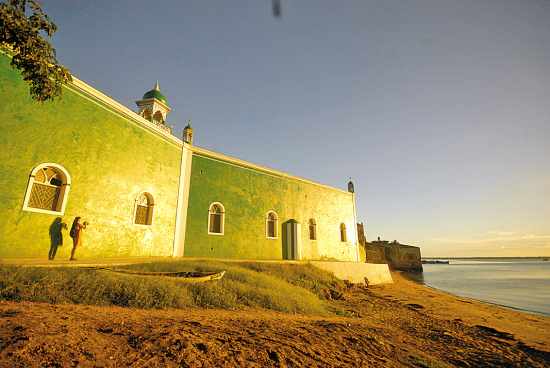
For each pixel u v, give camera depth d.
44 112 11.07
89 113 12.58
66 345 3.97
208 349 4.60
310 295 13.12
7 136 10.04
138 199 14.59
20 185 10.23
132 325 5.18
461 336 10.48
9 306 5.38
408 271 54.19
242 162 20.88
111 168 13.29
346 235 29.33
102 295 7.00
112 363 3.79
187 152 17.92
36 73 7.38
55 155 11.27
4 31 6.79
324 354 5.71
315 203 26.59
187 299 7.91
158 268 10.73
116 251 13.19
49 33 7.57
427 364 6.73
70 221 11.55
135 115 14.60
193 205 17.61
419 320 12.57
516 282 42.91
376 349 6.96
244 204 20.58
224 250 18.66
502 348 9.52
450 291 29.70
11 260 9.30
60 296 6.34
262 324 6.89
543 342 10.71
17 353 3.53
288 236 23.22
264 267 15.52
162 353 4.20
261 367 4.52
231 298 8.87
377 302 16.06
